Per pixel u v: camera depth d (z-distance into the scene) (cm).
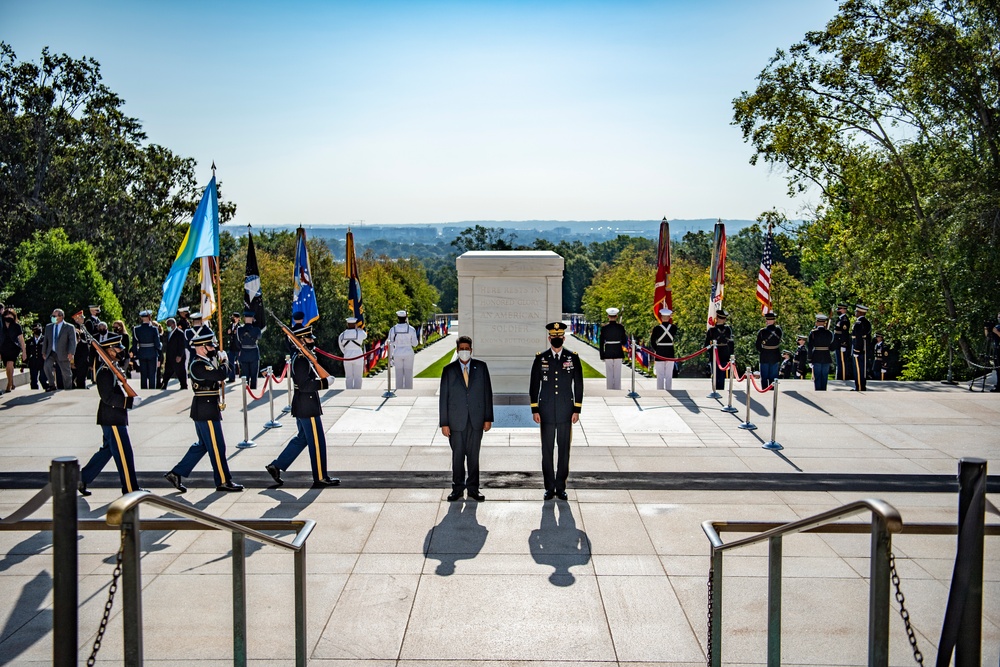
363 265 5944
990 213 2255
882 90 2647
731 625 653
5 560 790
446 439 1281
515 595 716
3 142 4259
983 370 2556
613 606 694
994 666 571
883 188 2533
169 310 1703
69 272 3036
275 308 4341
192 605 686
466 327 1587
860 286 2923
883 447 1244
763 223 3222
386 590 725
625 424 1398
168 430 1359
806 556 797
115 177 4578
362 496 995
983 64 2380
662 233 2014
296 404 1022
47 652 612
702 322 4131
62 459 353
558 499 980
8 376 1755
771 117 2872
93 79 4475
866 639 627
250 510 943
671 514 927
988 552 786
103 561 781
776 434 1327
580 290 11250
